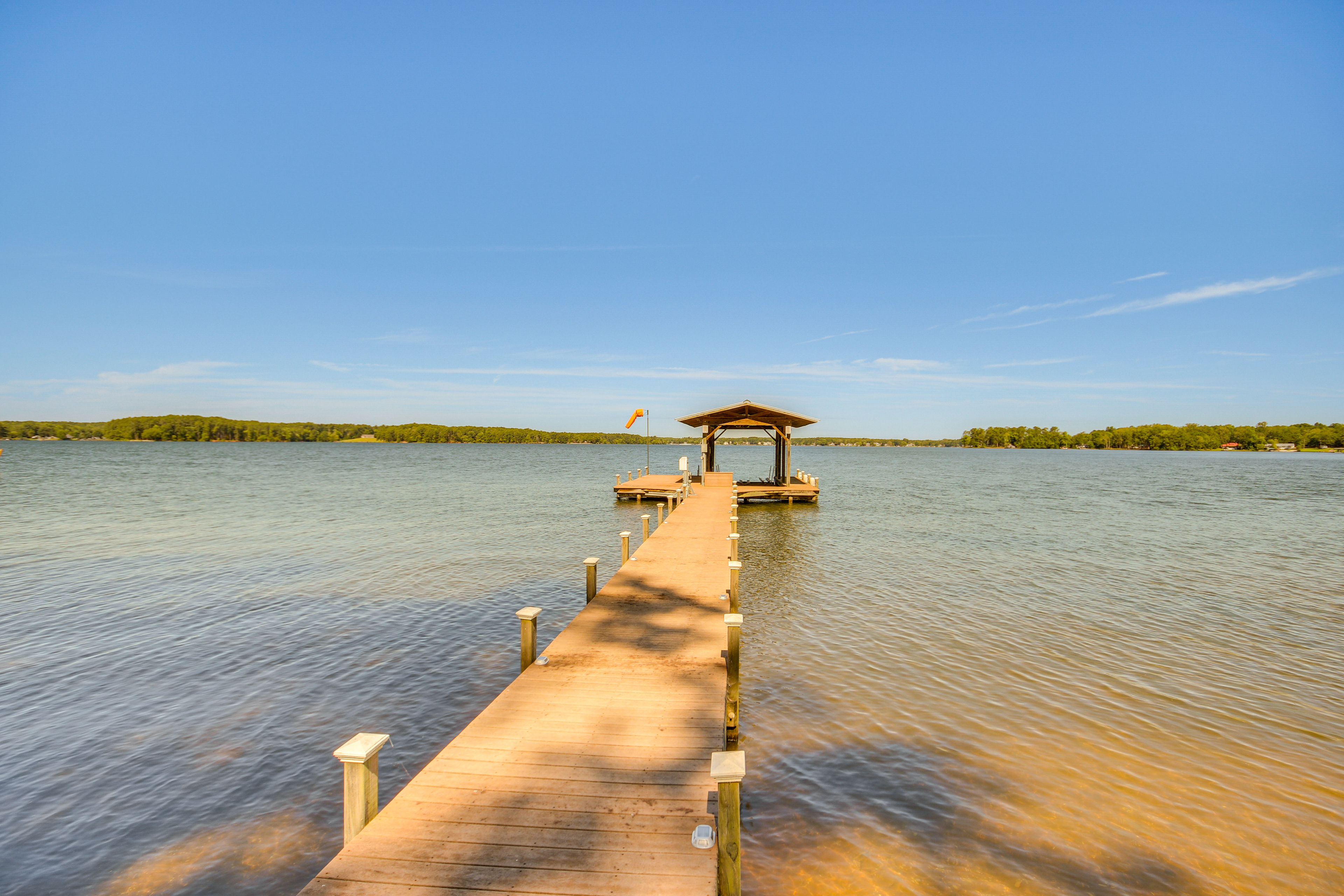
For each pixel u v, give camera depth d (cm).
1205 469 8938
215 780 710
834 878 544
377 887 416
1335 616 1349
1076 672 1024
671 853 454
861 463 12000
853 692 944
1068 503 3816
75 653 1105
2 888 538
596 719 689
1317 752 762
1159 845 588
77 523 2680
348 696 938
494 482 5331
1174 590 1580
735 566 1190
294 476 5822
